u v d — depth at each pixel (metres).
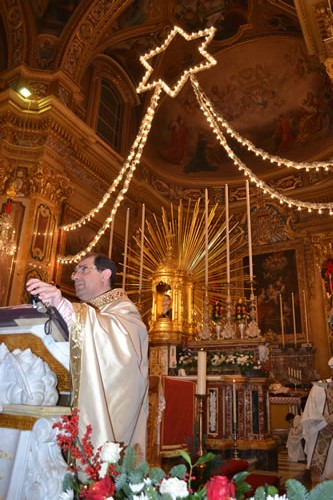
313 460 4.85
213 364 5.38
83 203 10.98
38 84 10.41
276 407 9.09
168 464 3.57
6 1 10.55
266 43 13.73
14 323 1.78
